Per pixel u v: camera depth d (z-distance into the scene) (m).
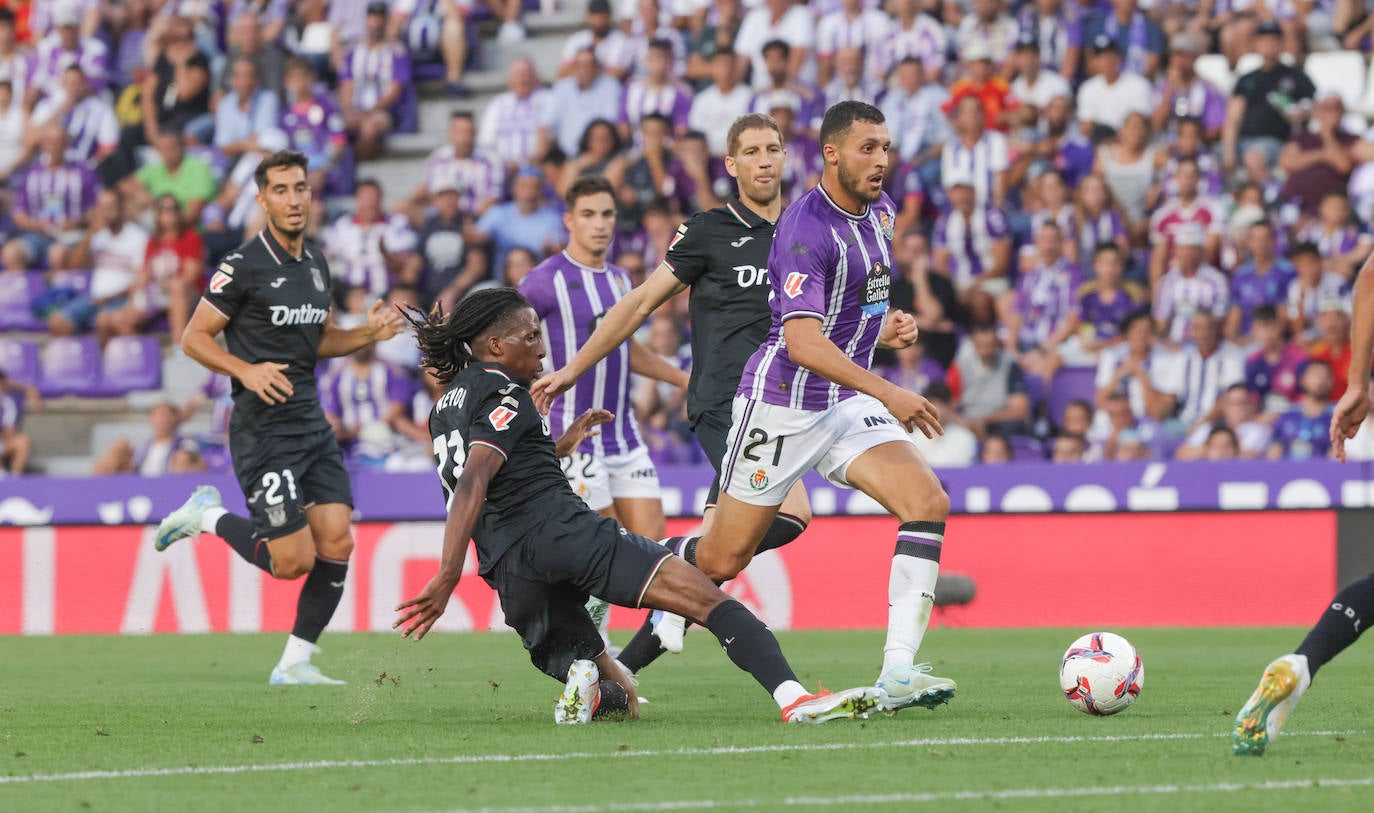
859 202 20.16
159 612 45.69
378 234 54.62
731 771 14.87
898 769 14.92
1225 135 54.06
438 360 19.31
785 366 20.39
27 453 56.16
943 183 53.81
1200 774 14.53
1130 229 52.44
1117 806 12.86
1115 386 48.56
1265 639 37.03
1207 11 56.34
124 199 59.44
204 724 20.53
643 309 23.75
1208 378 48.22
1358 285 16.39
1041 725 18.64
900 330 22.14
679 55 59.44
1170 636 38.16
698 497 42.88
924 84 55.03
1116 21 55.47
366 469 44.62
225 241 58.53
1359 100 55.81
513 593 18.67
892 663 19.36
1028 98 54.75
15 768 16.12
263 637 42.50
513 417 18.22
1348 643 15.42
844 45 57.56
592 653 19.31
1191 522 42.09
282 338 28.45
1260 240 49.94
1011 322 50.81
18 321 58.34
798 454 20.55
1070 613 42.47
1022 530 42.88
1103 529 42.47
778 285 20.14
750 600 44.03
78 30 64.12
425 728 19.33
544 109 58.84
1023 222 53.03
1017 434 48.38
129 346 57.03
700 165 54.62
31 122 62.97
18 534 46.25
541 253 54.72
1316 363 46.84
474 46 63.56
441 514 44.06
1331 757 15.66
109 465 53.59
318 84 61.12
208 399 54.88
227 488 45.34
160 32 63.84
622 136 57.47
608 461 29.08
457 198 54.88
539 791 13.82
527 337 19.02
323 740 18.14
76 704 24.03
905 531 19.88
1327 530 41.41
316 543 28.75
